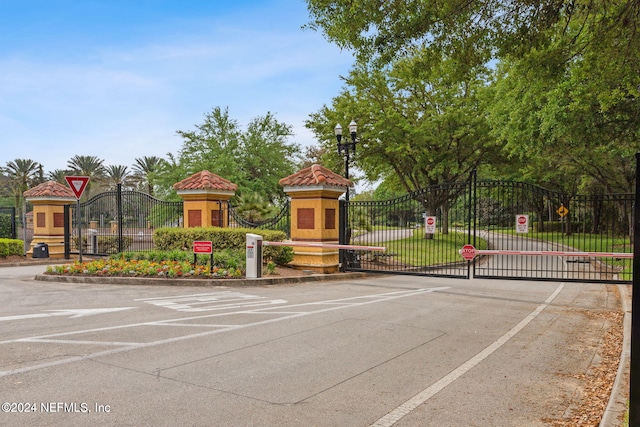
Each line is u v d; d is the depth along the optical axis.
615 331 8.32
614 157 26.89
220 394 4.86
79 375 5.34
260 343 6.84
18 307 9.30
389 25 9.27
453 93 26.39
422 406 4.71
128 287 12.22
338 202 16.16
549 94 18.75
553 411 4.69
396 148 26.03
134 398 4.71
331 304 10.21
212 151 32.28
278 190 35.03
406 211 17.94
